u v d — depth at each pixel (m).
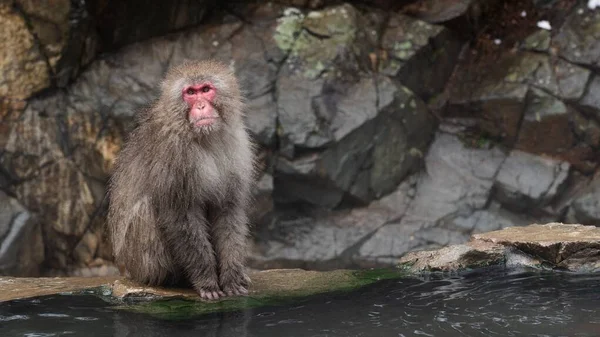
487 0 27.58
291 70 24.66
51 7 23.45
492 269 12.88
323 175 23.94
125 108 23.95
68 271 24.03
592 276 12.25
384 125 24.66
